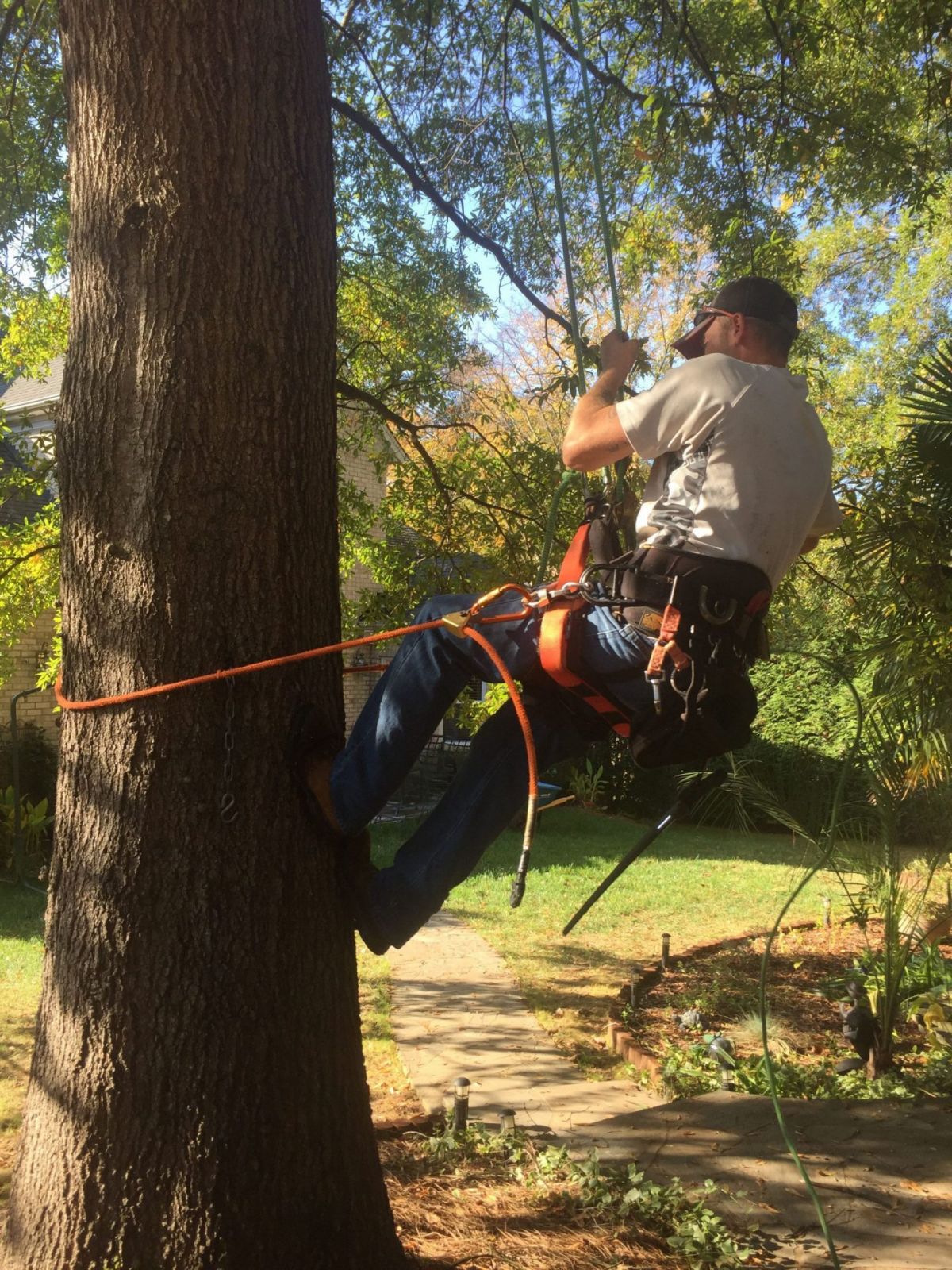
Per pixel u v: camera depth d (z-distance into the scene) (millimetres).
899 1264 3303
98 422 2625
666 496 2416
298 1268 2623
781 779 15078
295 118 2736
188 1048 2557
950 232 22875
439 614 2551
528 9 7684
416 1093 6113
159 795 2576
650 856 13508
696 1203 3725
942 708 6805
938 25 7684
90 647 2646
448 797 2689
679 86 8023
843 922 9914
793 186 9164
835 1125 4492
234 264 2615
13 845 11406
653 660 2273
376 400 9250
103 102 2623
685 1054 6738
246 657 2621
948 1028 7062
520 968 8734
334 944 2775
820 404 11906
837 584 8711
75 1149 2568
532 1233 3568
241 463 2625
